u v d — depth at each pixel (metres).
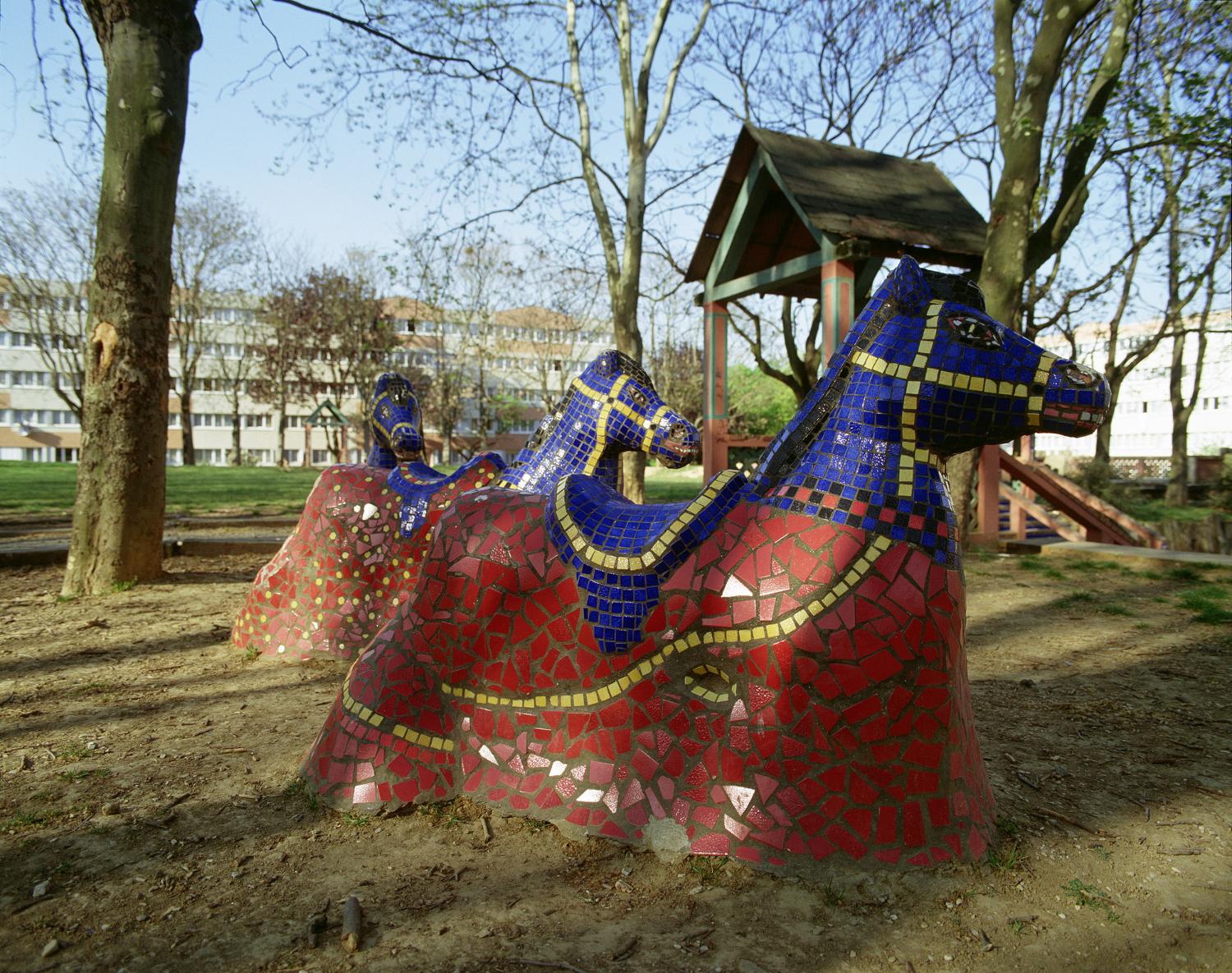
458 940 2.25
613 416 4.12
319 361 45.91
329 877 2.59
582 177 14.23
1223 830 3.01
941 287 2.76
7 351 50.47
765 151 11.04
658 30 12.87
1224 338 39.19
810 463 2.65
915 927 2.31
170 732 3.97
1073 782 3.45
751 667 2.56
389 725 3.03
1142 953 2.24
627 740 2.72
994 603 7.76
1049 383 2.51
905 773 2.53
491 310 39.75
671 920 2.33
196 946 2.25
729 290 12.38
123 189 7.22
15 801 3.19
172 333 43.41
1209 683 5.05
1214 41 11.52
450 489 5.21
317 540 5.33
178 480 24.08
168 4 7.21
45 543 10.58
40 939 2.29
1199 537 12.58
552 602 2.82
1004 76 10.65
